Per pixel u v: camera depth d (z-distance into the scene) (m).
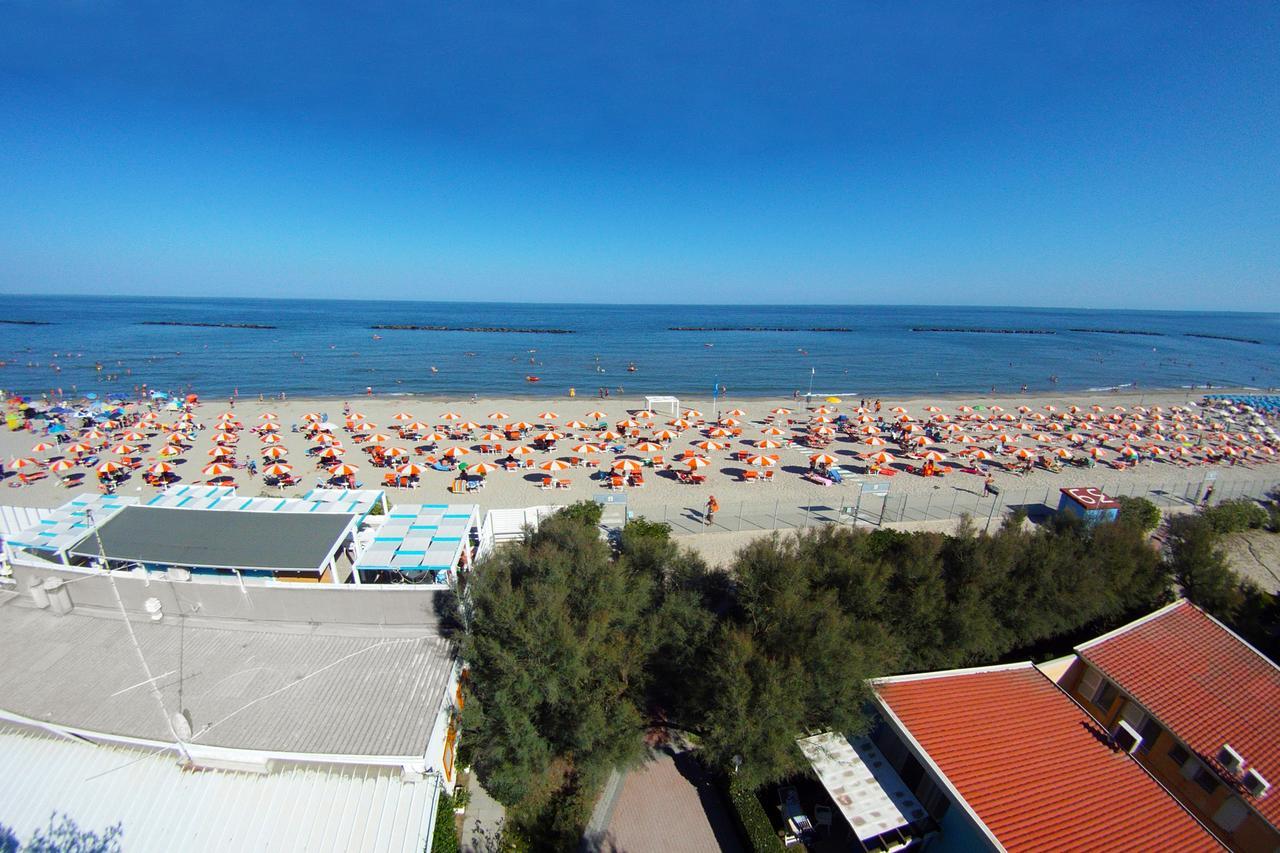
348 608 13.95
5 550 15.41
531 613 13.00
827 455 37.16
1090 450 43.78
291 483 34.91
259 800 9.97
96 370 78.50
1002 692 14.89
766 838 12.76
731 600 17.48
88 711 11.09
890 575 17.61
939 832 12.55
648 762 15.13
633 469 34.31
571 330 170.38
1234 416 60.62
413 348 114.25
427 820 9.91
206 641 13.23
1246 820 12.86
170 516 16.48
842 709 13.36
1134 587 19.34
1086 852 10.99
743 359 107.00
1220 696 15.23
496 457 40.31
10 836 9.40
